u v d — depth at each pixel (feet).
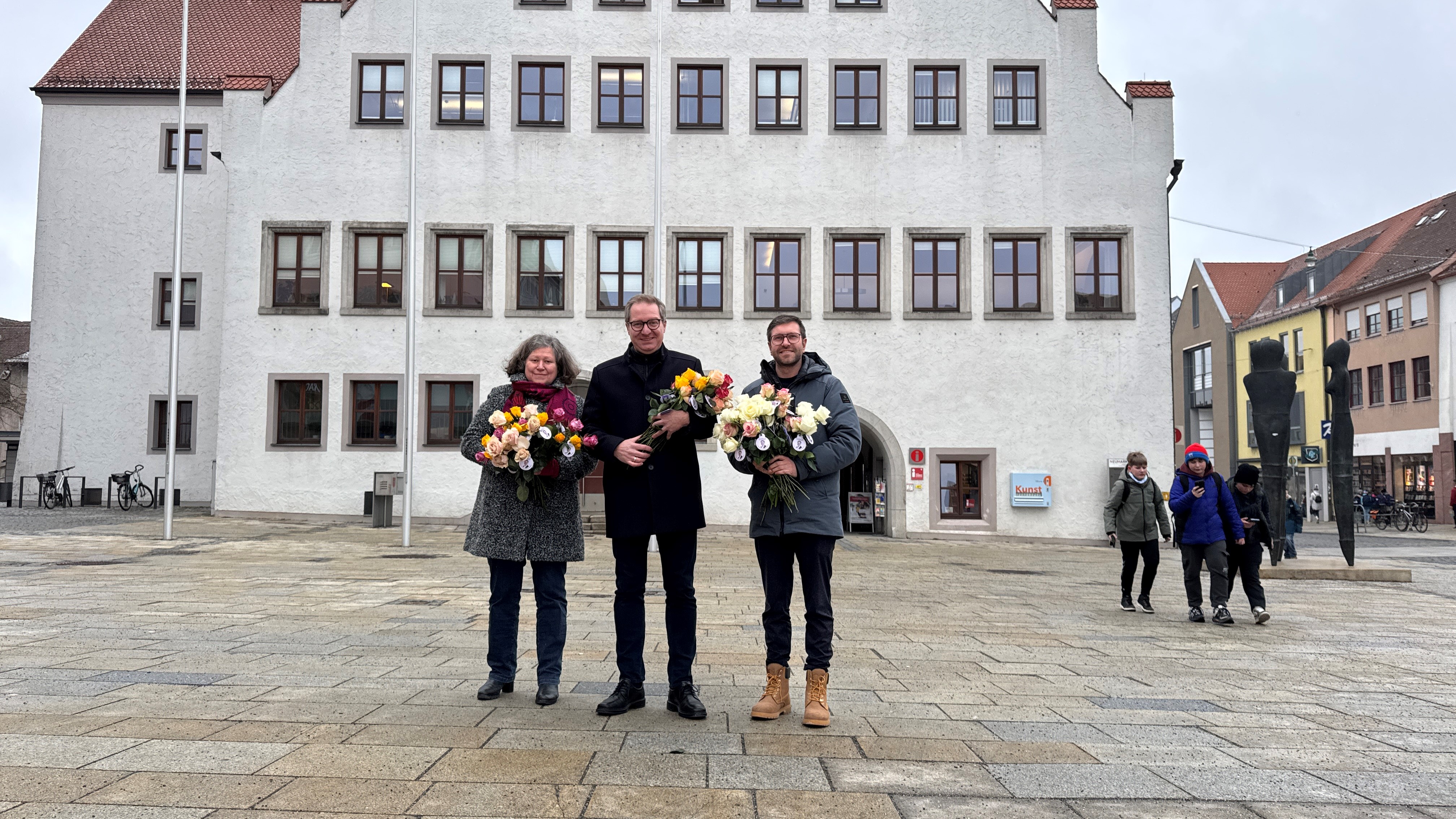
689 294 75.46
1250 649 25.46
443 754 12.62
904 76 76.48
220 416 74.02
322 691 16.72
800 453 14.83
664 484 15.35
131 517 73.31
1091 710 16.81
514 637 16.48
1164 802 11.40
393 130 75.72
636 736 13.85
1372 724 16.12
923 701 17.29
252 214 75.25
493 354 74.59
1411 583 47.47
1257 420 50.24
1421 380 123.03
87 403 87.40
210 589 33.86
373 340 74.54
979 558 60.29
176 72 91.45
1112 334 74.64
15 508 85.10
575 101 76.07
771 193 75.72
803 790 11.43
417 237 72.95
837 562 55.83
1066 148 76.02
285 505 73.56
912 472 74.08
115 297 88.07
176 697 16.03
